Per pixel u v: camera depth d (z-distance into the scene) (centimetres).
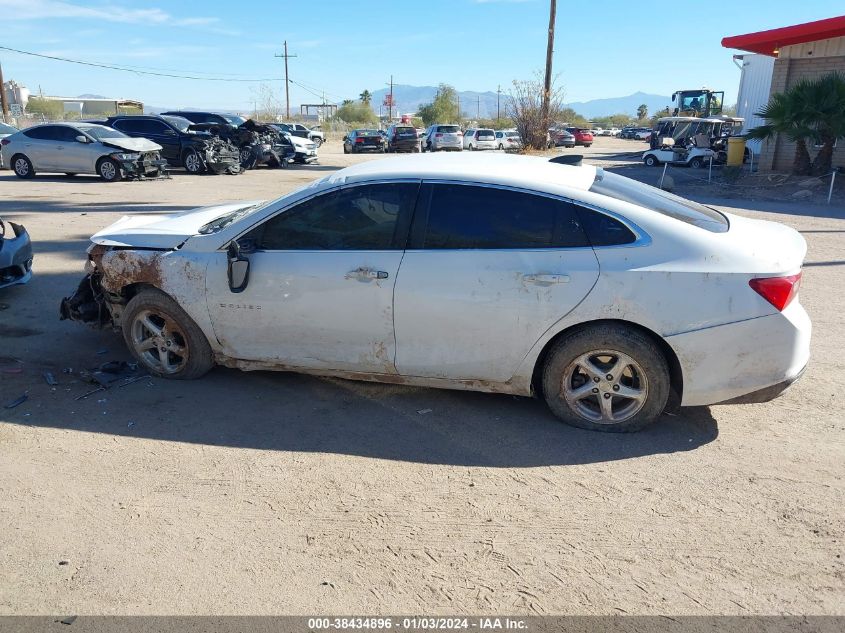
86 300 522
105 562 287
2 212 1197
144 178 1788
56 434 393
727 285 367
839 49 1897
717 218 418
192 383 467
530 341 392
